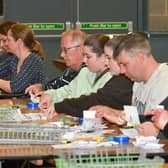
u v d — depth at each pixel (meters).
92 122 3.77
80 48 5.32
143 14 9.33
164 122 3.36
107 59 4.58
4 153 2.81
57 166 2.34
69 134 3.37
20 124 3.36
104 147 2.87
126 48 3.87
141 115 3.80
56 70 9.12
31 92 5.66
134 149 2.70
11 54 6.75
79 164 2.27
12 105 5.04
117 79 4.51
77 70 5.41
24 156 2.72
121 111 4.13
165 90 3.83
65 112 4.48
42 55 6.42
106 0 9.25
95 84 4.93
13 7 9.05
